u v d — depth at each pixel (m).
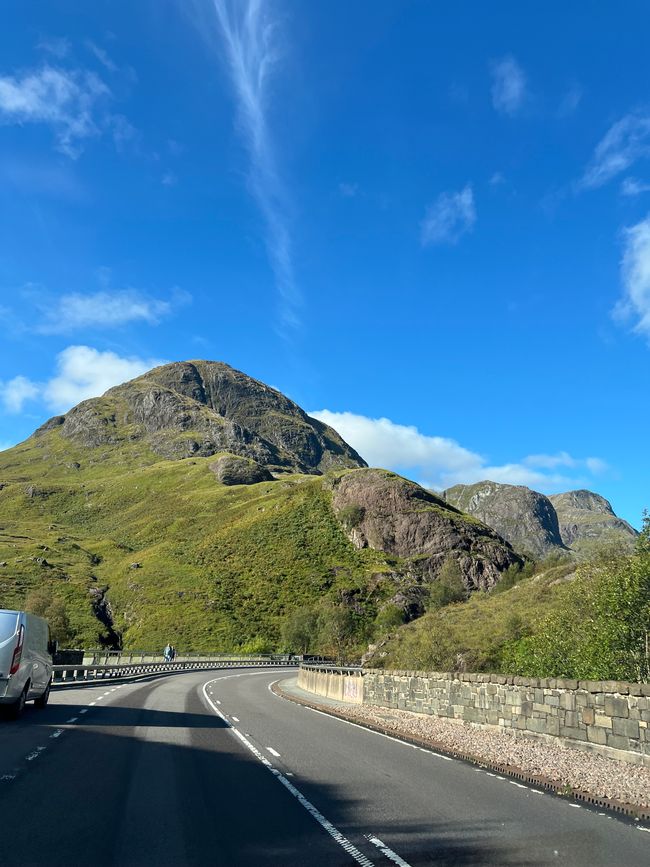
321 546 118.56
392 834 6.66
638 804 8.19
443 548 116.19
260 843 6.21
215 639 84.44
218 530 132.00
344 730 16.30
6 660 14.35
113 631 87.56
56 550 122.12
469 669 32.47
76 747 11.37
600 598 19.62
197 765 10.27
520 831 6.93
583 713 12.37
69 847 5.86
